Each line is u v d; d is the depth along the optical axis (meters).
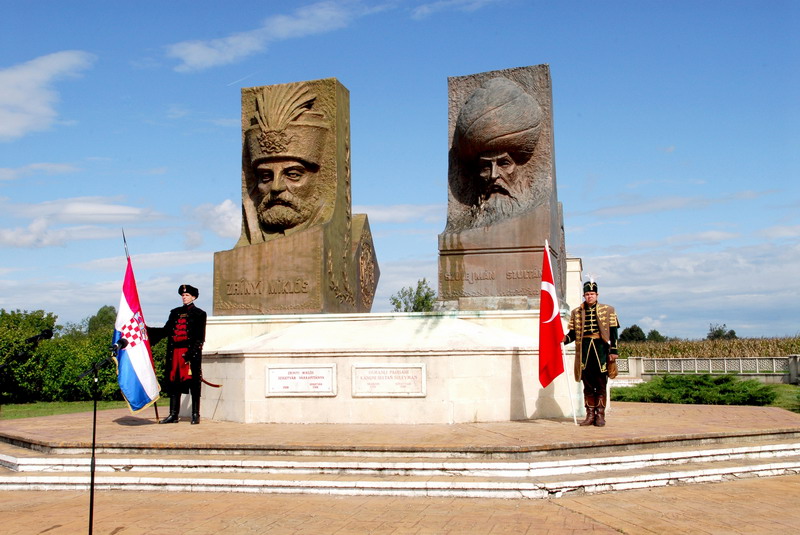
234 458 8.76
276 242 14.74
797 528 6.55
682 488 8.16
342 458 8.56
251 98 15.54
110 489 8.37
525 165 15.52
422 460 8.36
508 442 8.78
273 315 14.25
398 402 11.06
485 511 7.15
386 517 6.97
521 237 14.91
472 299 14.87
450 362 11.02
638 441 9.07
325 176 15.17
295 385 11.39
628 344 47.44
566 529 6.51
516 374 11.45
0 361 22.19
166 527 6.77
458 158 16.09
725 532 6.43
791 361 32.00
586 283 10.76
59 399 24.02
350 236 16.06
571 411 11.81
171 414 11.79
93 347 23.89
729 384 17.11
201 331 11.71
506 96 15.34
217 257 15.05
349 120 16.14
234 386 11.84
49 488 8.51
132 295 11.24
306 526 6.72
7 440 10.69
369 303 18.06
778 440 10.05
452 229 15.65
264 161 14.97
